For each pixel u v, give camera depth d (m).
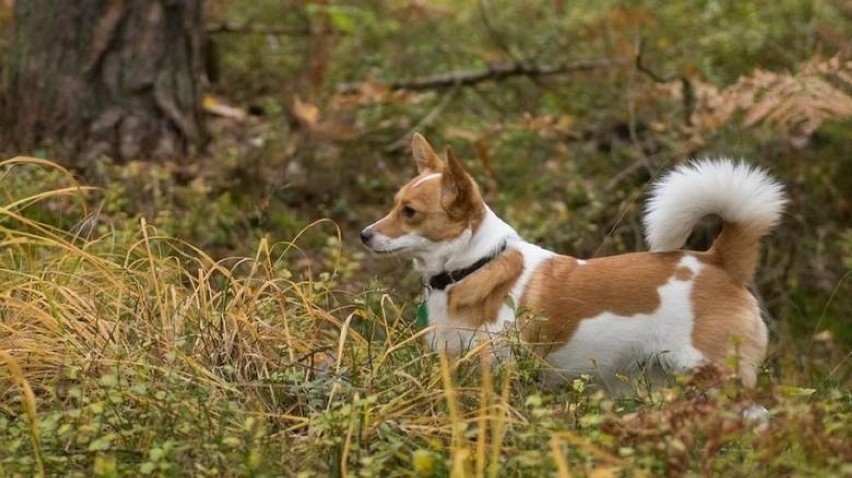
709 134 11.42
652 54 13.48
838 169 12.05
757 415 7.08
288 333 7.60
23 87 11.62
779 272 11.12
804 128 10.72
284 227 11.12
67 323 7.58
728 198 7.79
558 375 7.68
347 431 6.27
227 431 6.49
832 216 11.88
